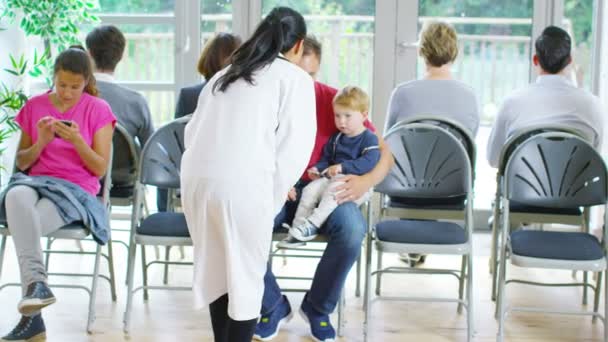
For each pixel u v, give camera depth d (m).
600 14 5.84
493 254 4.57
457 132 4.33
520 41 5.95
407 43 5.94
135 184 4.15
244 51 3.09
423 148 4.03
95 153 3.89
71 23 5.91
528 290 4.66
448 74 4.73
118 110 4.64
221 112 3.04
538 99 4.54
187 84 6.07
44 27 5.88
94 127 3.96
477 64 5.99
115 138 4.43
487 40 5.96
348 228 3.65
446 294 4.57
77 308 4.23
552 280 4.88
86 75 3.90
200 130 3.07
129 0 6.03
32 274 3.53
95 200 3.89
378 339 3.86
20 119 3.97
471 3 5.93
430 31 4.69
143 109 4.71
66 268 4.97
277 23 3.10
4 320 4.04
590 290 4.68
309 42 4.09
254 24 6.02
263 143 3.03
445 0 5.93
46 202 3.69
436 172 4.00
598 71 5.88
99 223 3.84
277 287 3.85
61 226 3.75
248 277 3.06
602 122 4.57
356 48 6.01
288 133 3.04
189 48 6.05
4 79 5.91
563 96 4.52
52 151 3.88
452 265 5.18
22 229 3.58
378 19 5.94
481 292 4.63
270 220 3.05
